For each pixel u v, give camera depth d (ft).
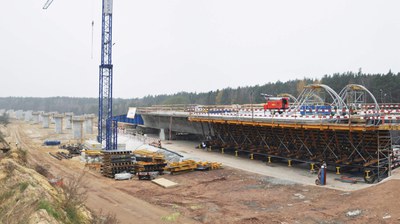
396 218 51.57
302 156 103.30
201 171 103.24
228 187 83.25
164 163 103.76
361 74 300.61
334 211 59.93
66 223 42.88
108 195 77.92
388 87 226.17
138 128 239.09
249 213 62.85
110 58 152.87
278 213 61.77
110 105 147.74
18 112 540.93
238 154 132.05
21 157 89.66
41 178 62.85
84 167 117.19
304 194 73.61
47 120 322.96
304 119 94.68
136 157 110.42
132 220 59.98
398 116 88.22
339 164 92.07
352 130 81.51
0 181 53.31
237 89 465.47
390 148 84.53
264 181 87.15
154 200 73.87
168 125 188.44
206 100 503.61
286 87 399.85
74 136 211.41
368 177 80.28
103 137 172.76
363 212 56.90
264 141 116.06
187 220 60.44
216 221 59.21
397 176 72.79
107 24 152.46
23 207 41.75
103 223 52.85
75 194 55.11
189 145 160.97
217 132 142.10
